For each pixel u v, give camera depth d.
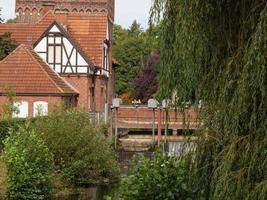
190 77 8.32
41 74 39.03
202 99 8.43
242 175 7.46
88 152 25.95
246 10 8.09
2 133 25.33
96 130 26.89
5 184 19.23
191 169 8.70
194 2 8.08
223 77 7.95
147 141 38.81
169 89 8.59
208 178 8.45
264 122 7.51
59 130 25.66
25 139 20.66
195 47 8.16
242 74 7.58
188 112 8.82
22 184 19.50
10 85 35.03
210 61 8.28
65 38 43.31
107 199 10.82
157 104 9.27
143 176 10.17
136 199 10.10
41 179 20.11
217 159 7.95
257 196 7.21
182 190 9.60
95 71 45.34
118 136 41.53
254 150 7.48
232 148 7.61
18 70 39.22
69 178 25.00
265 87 7.43
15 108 29.09
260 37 7.43
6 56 41.22
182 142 8.99
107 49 49.78
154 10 8.75
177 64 8.45
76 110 27.12
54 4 51.38
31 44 44.84
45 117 26.28
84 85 43.03
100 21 47.38
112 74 55.91
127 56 74.56
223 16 8.22
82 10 50.91
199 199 8.59
